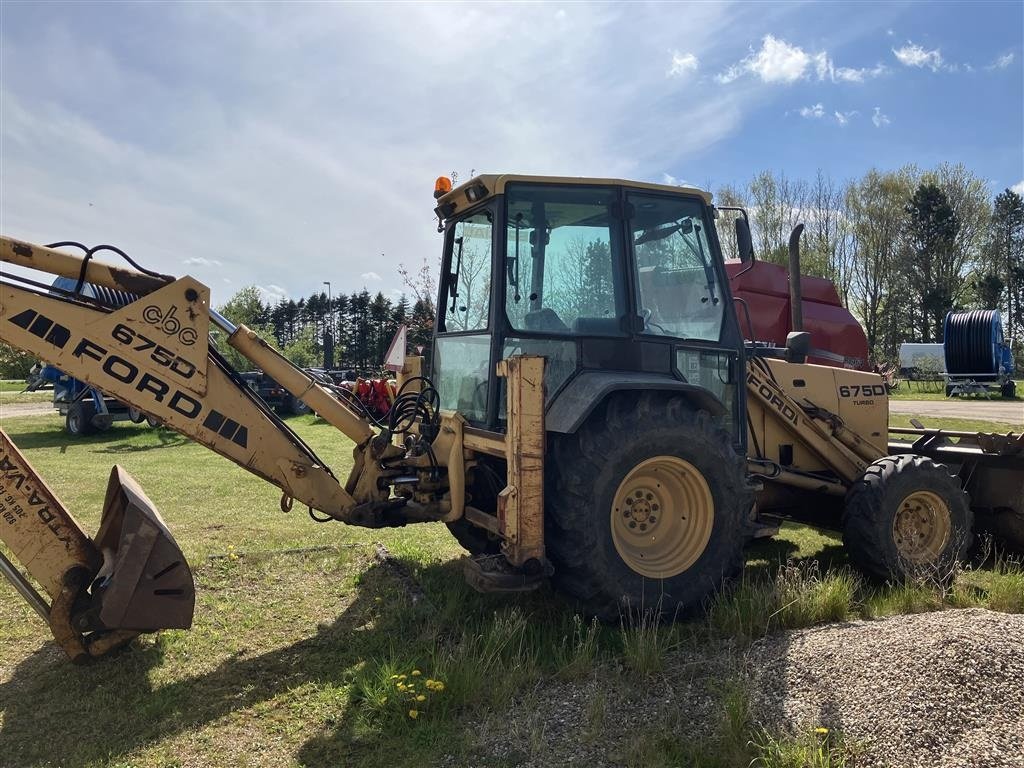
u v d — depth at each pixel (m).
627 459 3.82
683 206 4.52
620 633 3.83
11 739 3.01
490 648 3.58
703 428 4.04
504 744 2.87
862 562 4.83
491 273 4.17
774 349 5.78
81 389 14.00
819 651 3.32
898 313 42.94
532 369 3.68
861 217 42.88
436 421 4.57
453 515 4.29
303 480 4.12
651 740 2.80
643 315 4.32
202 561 5.26
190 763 2.83
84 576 3.60
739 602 3.95
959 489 5.05
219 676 3.55
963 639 3.15
